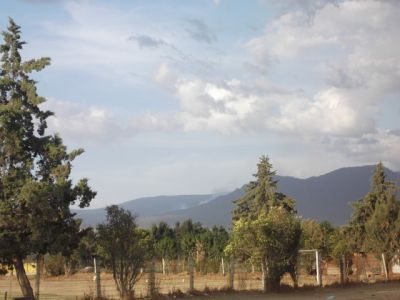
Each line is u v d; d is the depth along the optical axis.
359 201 53.66
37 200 20.30
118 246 23.59
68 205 21.75
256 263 29.91
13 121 21.91
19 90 22.98
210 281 42.78
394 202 41.47
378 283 35.38
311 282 36.53
